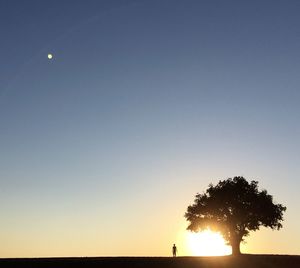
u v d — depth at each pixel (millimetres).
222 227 93688
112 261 72438
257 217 92875
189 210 96500
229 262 72875
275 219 93250
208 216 94938
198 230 95500
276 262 73312
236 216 93125
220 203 93250
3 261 71250
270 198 94688
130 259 75500
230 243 93312
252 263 72125
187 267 67438
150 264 70000
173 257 82438
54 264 68000
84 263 69500
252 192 94125
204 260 75312
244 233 93000
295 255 86000
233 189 94062
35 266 66188
